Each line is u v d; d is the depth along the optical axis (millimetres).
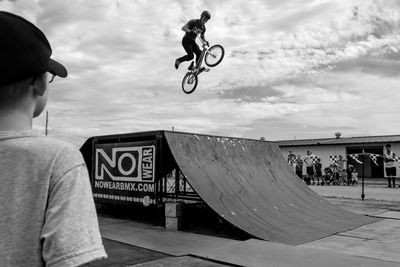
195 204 7301
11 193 922
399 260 4484
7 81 907
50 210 917
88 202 969
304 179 20984
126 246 5078
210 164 7109
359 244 5414
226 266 4148
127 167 7430
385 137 29828
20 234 906
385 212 8711
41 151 965
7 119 967
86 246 907
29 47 925
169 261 4320
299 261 4266
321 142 29828
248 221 5992
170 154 7223
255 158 8523
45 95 1058
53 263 869
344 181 20578
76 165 985
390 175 17797
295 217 6887
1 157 939
